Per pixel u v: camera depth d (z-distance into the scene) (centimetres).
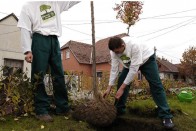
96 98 338
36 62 314
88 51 2647
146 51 333
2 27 1625
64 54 2706
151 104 387
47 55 319
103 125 321
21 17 308
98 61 2378
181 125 343
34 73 316
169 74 4119
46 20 320
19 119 309
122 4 1516
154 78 334
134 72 326
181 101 620
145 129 338
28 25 308
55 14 330
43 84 316
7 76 328
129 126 347
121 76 361
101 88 619
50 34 320
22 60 1680
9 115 321
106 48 2453
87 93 487
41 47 314
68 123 308
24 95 323
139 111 376
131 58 327
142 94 670
